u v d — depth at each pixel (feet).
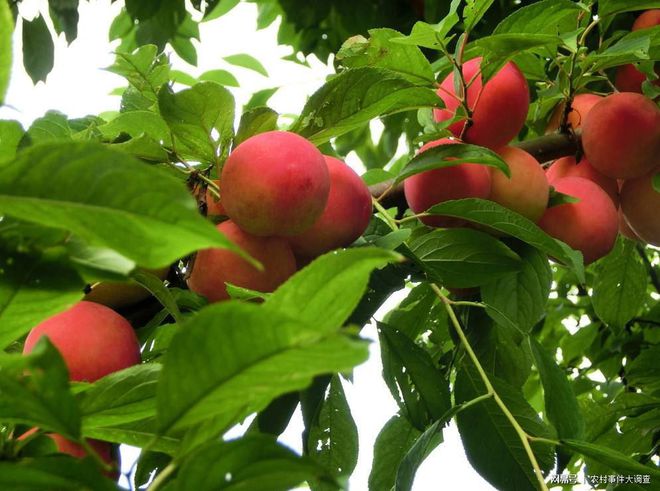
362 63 5.53
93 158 2.13
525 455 5.10
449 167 5.13
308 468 2.25
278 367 2.19
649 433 6.94
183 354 2.21
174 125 4.18
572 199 5.43
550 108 6.73
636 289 7.59
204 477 2.28
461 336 5.13
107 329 3.94
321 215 4.21
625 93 5.83
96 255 2.72
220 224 4.32
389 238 4.72
